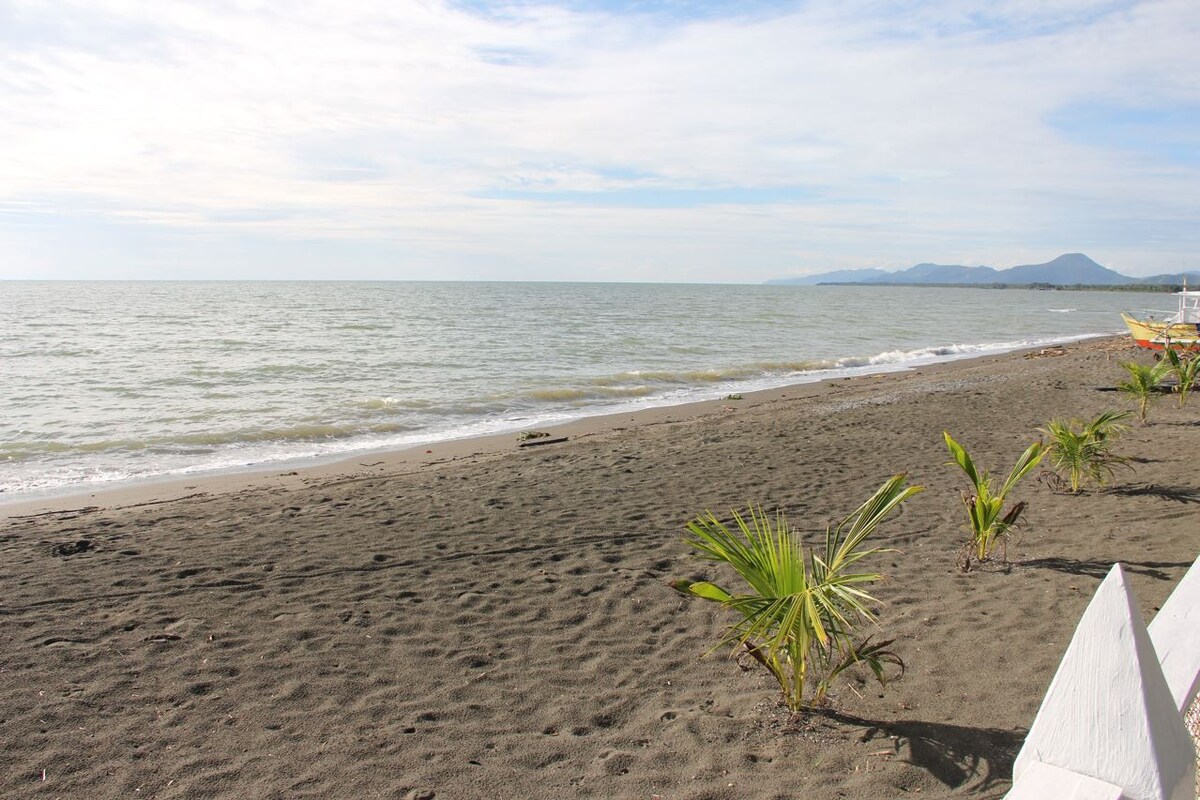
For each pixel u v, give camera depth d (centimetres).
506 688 438
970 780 327
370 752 374
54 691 435
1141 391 1193
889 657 413
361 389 1855
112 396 1708
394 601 566
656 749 371
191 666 466
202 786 348
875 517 418
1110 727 103
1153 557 585
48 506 905
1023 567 588
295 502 848
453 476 970
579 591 581
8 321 3969
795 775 341
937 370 2327
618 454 1077
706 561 643
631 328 3969
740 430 1251
